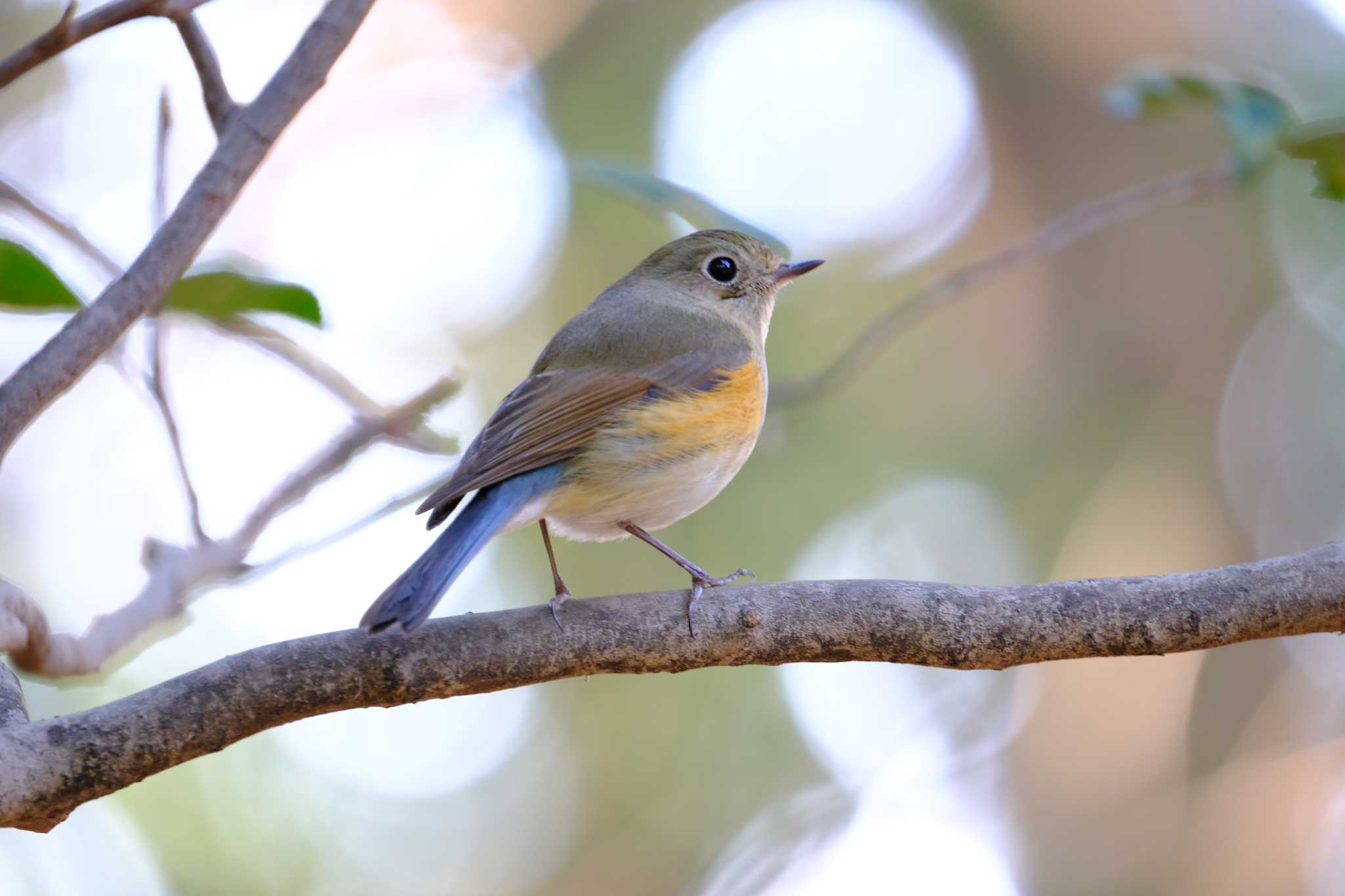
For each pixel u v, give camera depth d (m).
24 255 5.30
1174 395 14.47
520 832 12.31
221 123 4.98
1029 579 13.59
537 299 13.39
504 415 7.09
